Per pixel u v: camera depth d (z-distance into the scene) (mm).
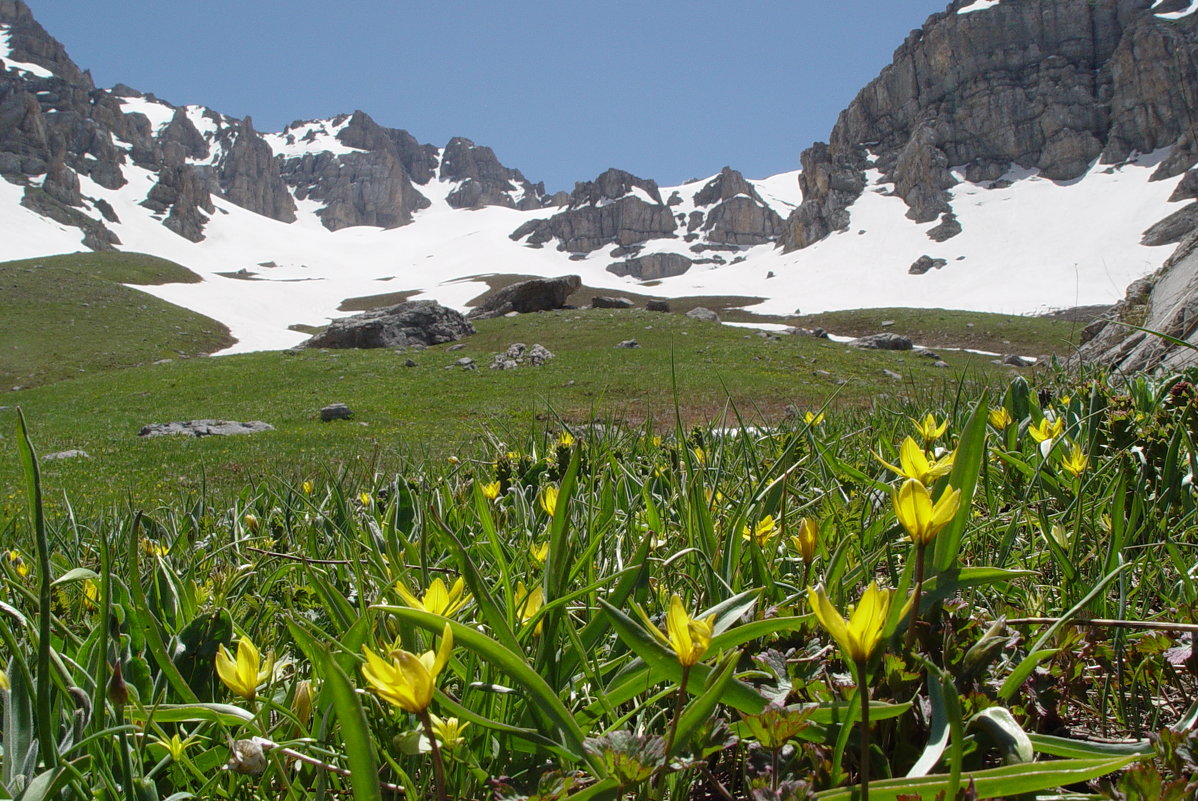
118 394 40000
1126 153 134250
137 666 1260
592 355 45500
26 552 2686
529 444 4156
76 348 63906
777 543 1732
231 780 1141
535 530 1995
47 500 12234
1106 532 1949
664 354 44688
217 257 165500
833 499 2359
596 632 1264
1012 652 1341
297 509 3473
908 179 147000
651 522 1879
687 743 995
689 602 1634
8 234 122812
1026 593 1678
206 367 47438
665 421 22172
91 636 1268
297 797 1003
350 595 1889
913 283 123438
